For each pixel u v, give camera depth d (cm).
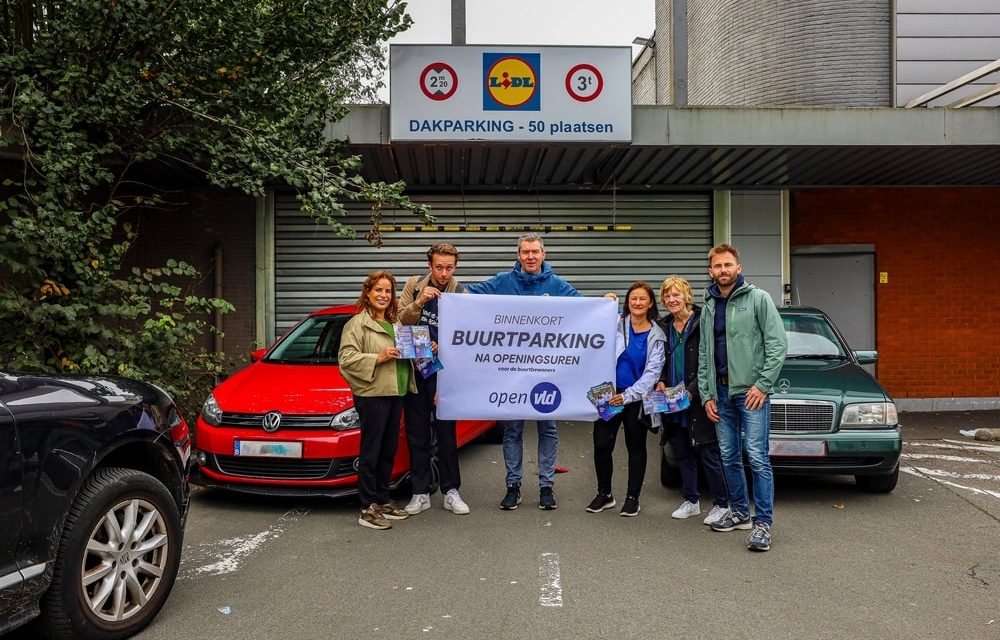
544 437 609
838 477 737
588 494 666
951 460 816
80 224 658
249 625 380
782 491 677
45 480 319
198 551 503
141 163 947
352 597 419
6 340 656
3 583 297
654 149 946
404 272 1149
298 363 705
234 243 1116
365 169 1041
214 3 692
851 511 607
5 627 299
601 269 1176
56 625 329
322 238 1136
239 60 735
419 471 596
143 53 718
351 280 1140
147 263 1102
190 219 1109
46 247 648
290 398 605
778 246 1191
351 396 608
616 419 599
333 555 493
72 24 655
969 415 1163
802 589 430
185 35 709
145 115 750
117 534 356
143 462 404
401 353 541
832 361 722
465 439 752
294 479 585
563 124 888
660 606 404
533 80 885
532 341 590
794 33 1356
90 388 368
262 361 717
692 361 556
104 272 681
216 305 748
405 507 615
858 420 610
